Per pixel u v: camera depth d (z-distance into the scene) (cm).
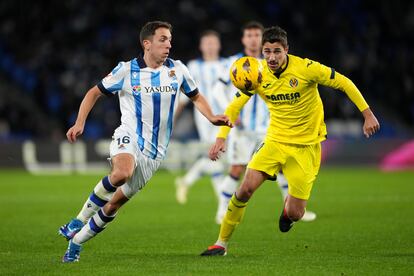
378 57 9794
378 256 2700
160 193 5553
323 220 3841
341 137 8562
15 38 9750
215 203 4853
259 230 3494
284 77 2648
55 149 7712
